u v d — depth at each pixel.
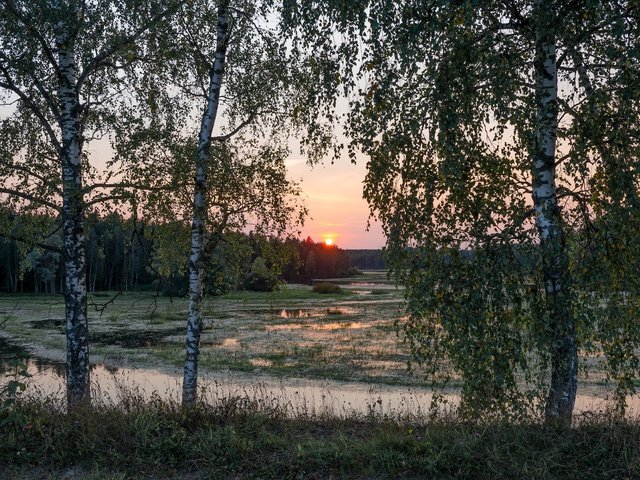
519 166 5.81
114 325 29.50
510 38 5.64
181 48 8.73
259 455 5.88
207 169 8.50
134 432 6.36
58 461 5.90
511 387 5.05
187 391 8.50
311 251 123.56
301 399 12.27
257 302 46.50
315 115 6.36
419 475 5.38
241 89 9.24
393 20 5.17
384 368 16.50
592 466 5.15
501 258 4.96
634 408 9.70
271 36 8.93
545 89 5.50
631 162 4.83
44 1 7.40
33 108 8.10
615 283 4.99
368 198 5.68
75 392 8.13
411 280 5.32
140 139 7.88
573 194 5.55
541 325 4.89
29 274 62.22
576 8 4.98
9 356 19.81
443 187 5.39
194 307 8.66
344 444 5.87
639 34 4.71
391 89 5.43
